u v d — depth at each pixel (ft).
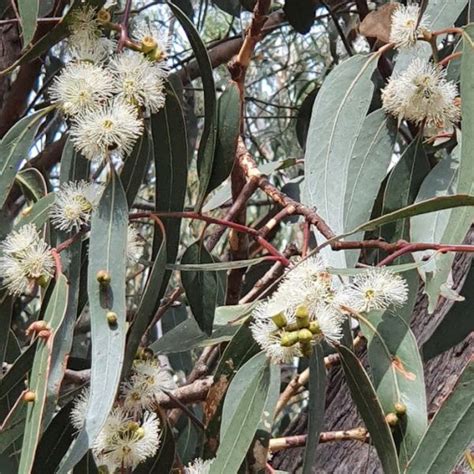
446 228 2.22
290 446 2.63
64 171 2.40
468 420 2.10
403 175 2.42
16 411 2.12
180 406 2.43
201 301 2.40
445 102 2.34
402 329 2.21
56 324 2.14
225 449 2.17
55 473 2.27
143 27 2.26
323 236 2.26
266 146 5.15
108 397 2.10
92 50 2.27
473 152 2.23
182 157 2.36
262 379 2.20
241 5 3.00
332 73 2.41
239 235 2.70
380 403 2.18
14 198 3.04
